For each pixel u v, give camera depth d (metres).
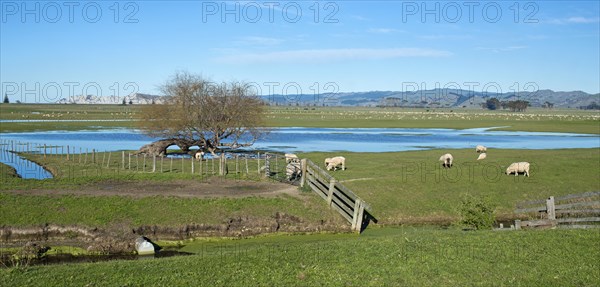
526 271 18.22
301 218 31.61
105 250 26.53
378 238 23.67
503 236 23.14
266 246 23.44
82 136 91.25
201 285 16.98
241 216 30.89
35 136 90.50
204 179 39.69
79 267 19.17
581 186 39.81
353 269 18.52
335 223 31.75
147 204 30.80
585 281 17.27
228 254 21.09
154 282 17.28
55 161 52.62
